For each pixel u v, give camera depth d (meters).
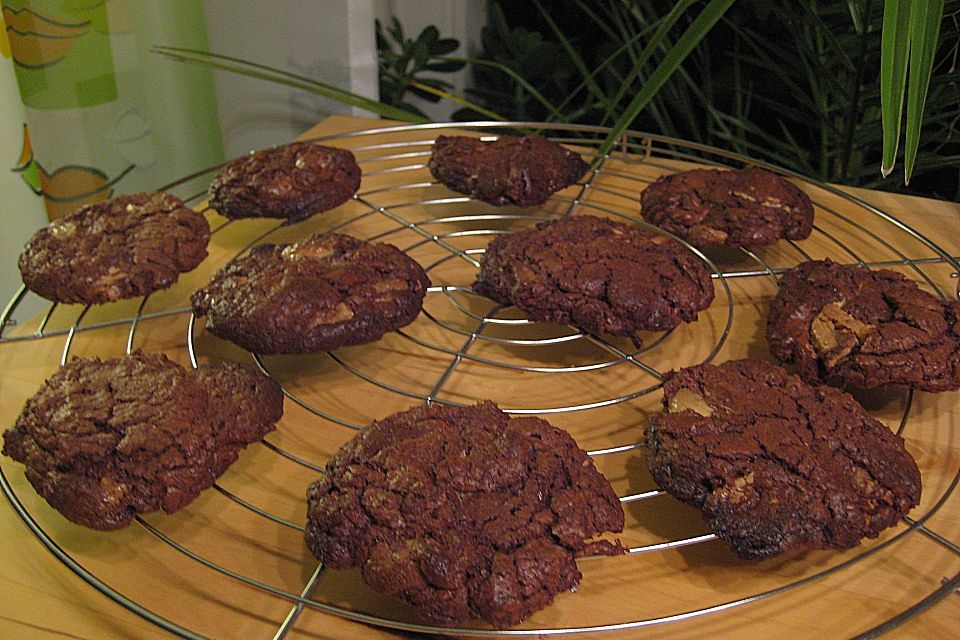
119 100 0.63
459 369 0.41
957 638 0.31
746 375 0.36
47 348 0.42
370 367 0.41
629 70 0.69
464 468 0.32
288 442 0.37
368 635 0.31
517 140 0.49
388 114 0.56
